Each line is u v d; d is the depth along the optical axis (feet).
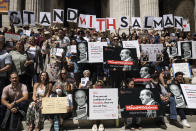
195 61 38.91
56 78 24.38
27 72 22.20
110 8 67.87
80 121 19.70
